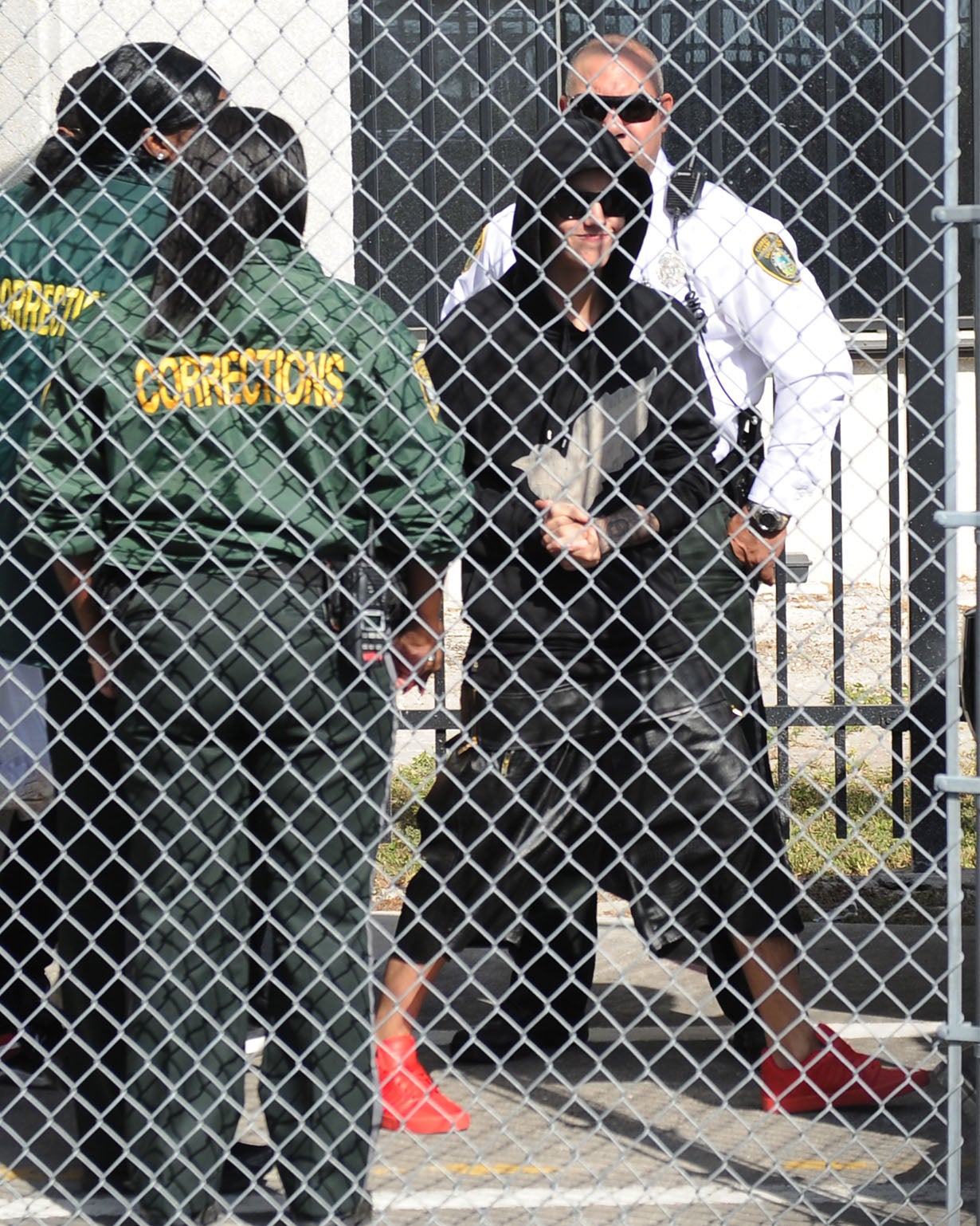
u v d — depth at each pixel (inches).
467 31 1061.1
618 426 488.4
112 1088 471.2
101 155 458.9
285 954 432.8
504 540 486.9
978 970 397.7
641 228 488.1
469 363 498.0
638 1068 565.3
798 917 515.5
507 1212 452.4
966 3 1026.7
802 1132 459.2
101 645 447.2
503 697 500.4
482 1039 575.5
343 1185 440.1
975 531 402.3
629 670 498.3
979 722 408.2
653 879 478.9
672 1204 453.4
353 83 890.1
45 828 493.0
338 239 725.9
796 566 725.3
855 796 887.1
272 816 431.2
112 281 458.6
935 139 716.0
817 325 561.3
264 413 414.9
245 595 415.5
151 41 694.5
